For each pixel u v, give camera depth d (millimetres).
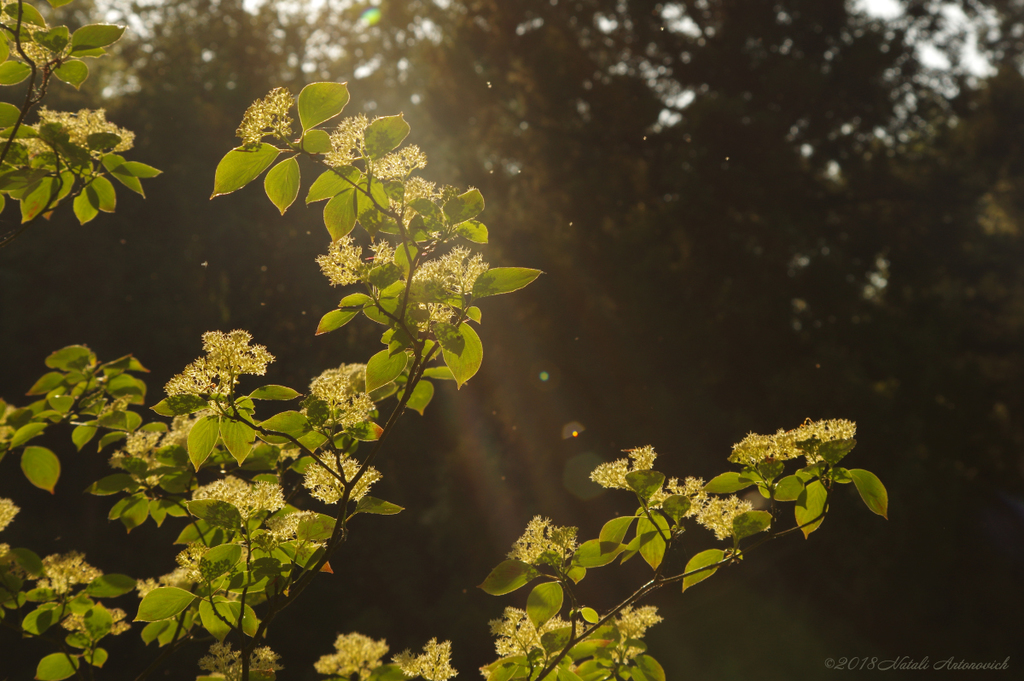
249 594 1715
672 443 11180
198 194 13938
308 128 1251
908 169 15562
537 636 1707
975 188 14648
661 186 13766
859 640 11109
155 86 14992
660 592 10648
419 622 13188
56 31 1510
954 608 11727
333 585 12969
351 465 1509
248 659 1395
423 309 1363
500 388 12508
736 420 11266
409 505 15094
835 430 1458
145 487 1936
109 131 1667
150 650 9969
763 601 11312
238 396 1437
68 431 12398
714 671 10375
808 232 13070
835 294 12227
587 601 10438
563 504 11805
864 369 12352
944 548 10820
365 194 1300
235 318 14570
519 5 15312
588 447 11727
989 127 15031
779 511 1518
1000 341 15703
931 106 15914
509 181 14375
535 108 14586
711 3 15578
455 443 14750
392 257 1394
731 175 12570
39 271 12836
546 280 12180
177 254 13742
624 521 1535
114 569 10977
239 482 1769
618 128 13812
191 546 1525
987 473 13141
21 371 13219
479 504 13555
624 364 11578
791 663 10516
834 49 15234
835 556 11047
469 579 13250
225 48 18938
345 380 1492
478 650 12047
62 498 12242
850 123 15266
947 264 15078
